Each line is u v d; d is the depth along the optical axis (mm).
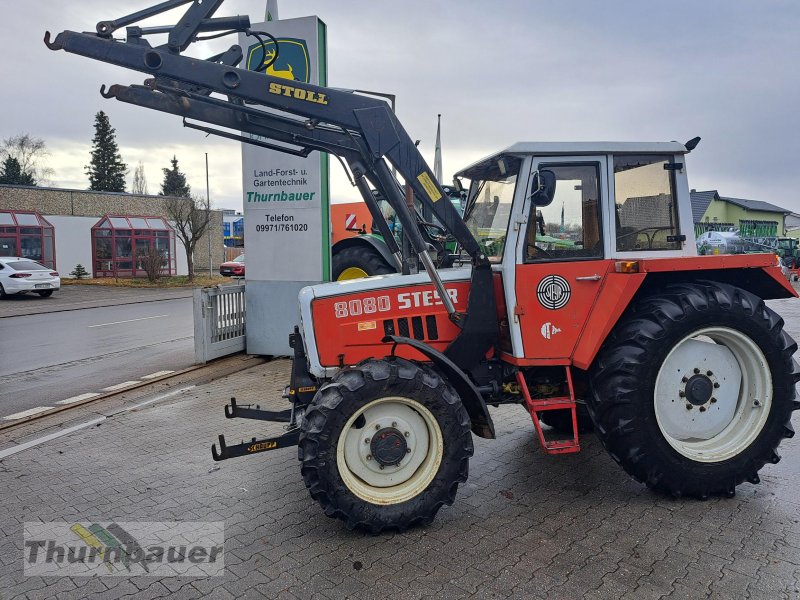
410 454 3721
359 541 3564
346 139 4191
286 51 8469
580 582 3068
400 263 4895
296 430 3938
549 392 4336
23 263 22672
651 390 3855
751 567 3184
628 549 3395
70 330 13547
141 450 5266
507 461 4820
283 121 4043
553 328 3996
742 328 3979
